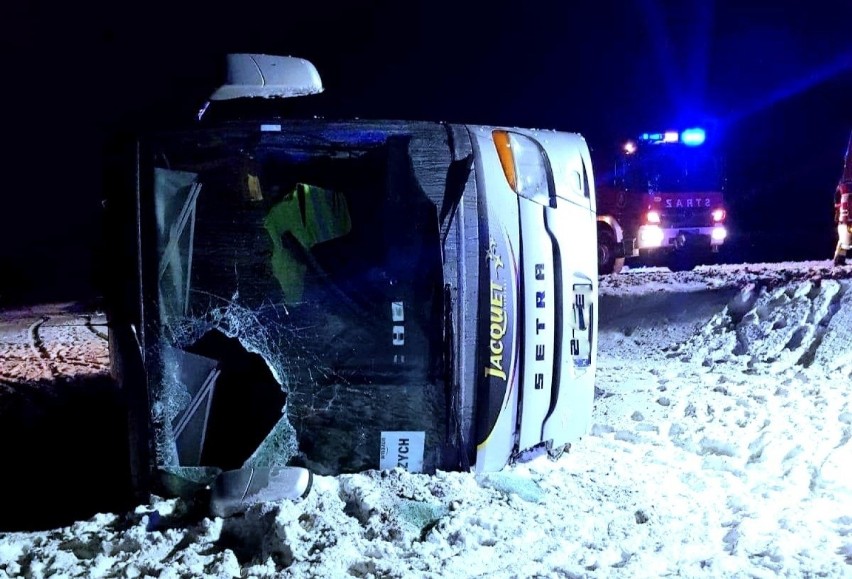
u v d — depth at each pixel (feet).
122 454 24.03
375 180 17.17
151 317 16.75
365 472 17.42
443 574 14.25
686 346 33.42
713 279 42.47
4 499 20.74
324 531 15.65
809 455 19.44
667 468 19.76
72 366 39.19
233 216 16.90
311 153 17.01
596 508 17.13
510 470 18.67
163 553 15.46
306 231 17.10
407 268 17.08
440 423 17.38
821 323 30.30
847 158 45.98
